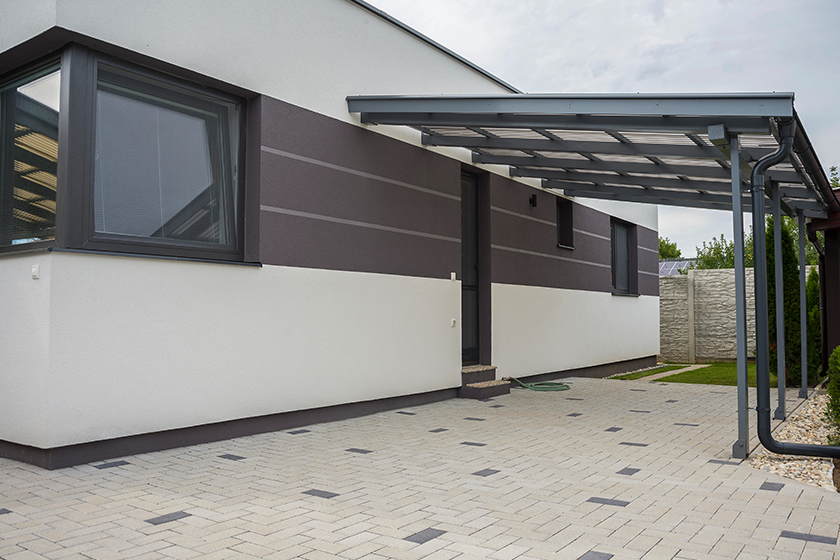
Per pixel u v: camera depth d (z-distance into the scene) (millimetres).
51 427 4113
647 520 3244
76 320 4258
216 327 5211
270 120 5801
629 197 9820
